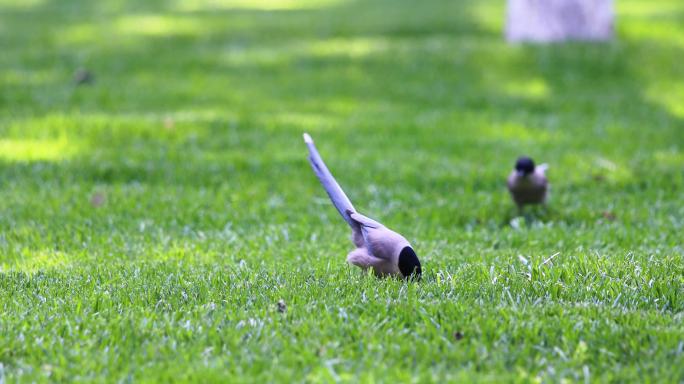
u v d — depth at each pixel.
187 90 21.23
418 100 20.66
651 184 13.63
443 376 6.00
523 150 16.03
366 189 13.39
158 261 9.54
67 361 6.39
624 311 7.15
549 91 21.64
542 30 26.14
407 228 11.32
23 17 36.16
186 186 13.56
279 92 21.27
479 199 12.82
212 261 9.58
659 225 11.24
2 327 6.97
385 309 7.18
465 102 20.38
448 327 6.77
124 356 6.43
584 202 12.66
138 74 23.23
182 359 6.36
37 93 20.42
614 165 14.80
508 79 22.62
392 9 37.56
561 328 6.75
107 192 12.88
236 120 17.97
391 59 24.45
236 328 6.89
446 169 14.59
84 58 25.12
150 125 17.12
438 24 31.05
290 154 15.50
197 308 7.41
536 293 7.76
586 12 25.95
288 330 6.92
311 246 10.30
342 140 16.70
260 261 9.52
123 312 7.44
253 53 25.88
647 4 37.19
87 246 10.35
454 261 9.23
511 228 11.40
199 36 29.41
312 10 38.09
